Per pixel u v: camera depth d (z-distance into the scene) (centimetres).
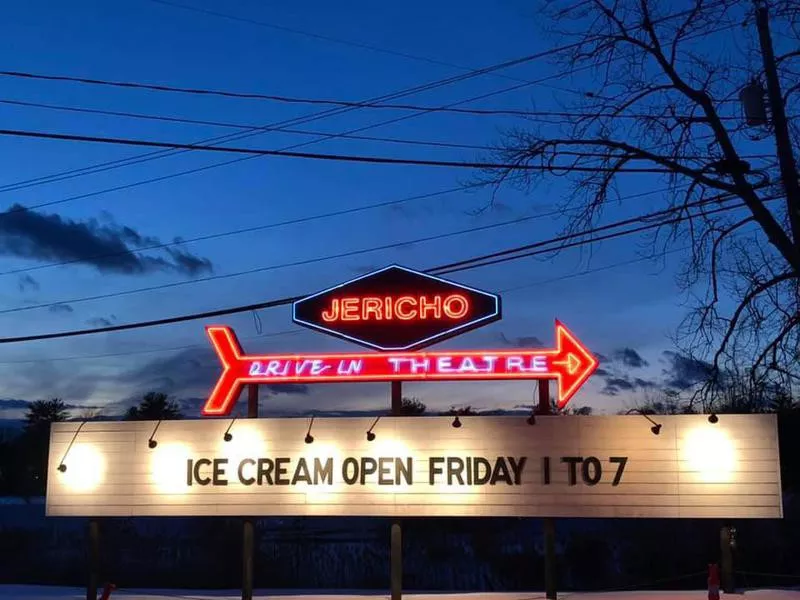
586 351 2117
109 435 2266
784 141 1508
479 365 2148
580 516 2067
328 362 2192
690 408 1647
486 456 2119
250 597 2209
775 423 2058
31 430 7131
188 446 2230
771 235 1567
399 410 2180
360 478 2150
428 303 2228
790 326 1554
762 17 1543
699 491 2050
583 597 2398
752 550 4241
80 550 4625
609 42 1648
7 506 6156
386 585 4147
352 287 2261
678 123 1638
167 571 4275
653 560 4322
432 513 2111
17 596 2630
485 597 2447
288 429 2197
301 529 5081
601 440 2095
